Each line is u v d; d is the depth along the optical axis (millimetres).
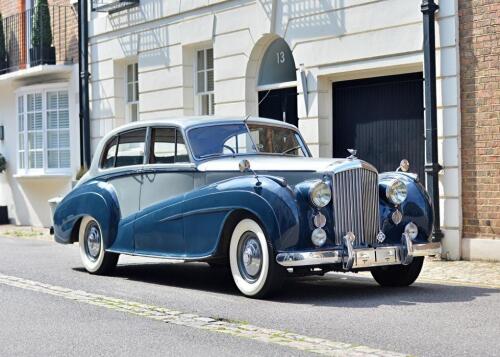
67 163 20391
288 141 10180
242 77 15477
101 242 10609
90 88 19703
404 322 7105
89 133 19656
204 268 11539
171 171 9570
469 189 11844
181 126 9609
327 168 8391
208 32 16219
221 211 8695
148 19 17734
